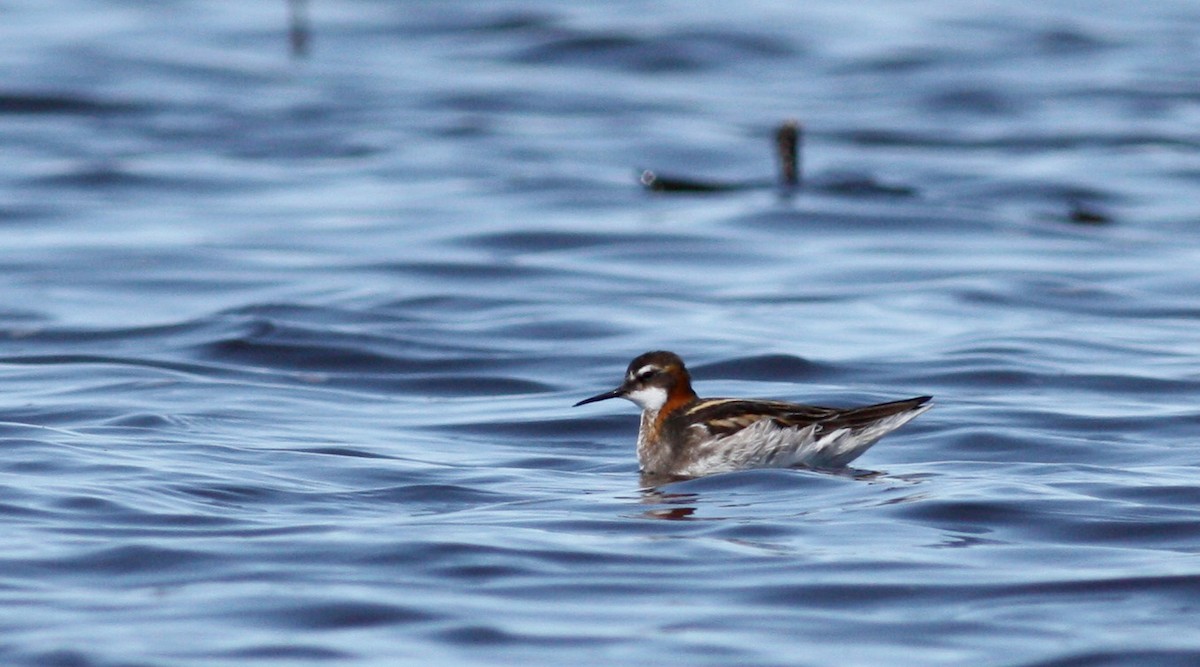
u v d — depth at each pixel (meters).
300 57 40.97
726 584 8.59
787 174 28.02
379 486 11.01
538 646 7.64
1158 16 47.06
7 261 21.77
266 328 17.45
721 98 36.72
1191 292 19.64
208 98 35.84
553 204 26.20
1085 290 19.64
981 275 20.62
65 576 8.62
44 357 16.25
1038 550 9.27
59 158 29.94
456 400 14.73
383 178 28.47
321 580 8.59
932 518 10.00
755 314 18.45
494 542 9.37
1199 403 13.98
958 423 13.18
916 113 34.75
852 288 20.14
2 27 43.09
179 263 21.64
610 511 10.30
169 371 15.54
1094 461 11.87
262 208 25.94
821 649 7.61
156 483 10.70
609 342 17.06
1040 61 40.00
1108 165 29.14
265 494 10.62
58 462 11.24
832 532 9.68
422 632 7.81
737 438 11.70
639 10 46.25
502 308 18.94
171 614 8.02
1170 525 9.79
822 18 45.19
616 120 34.06
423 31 44.22
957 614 8.12
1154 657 7.47
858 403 14.23
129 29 43.59
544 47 41.44
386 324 17.98
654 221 24.80
